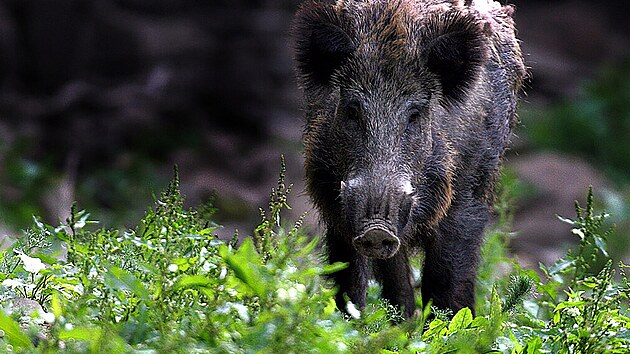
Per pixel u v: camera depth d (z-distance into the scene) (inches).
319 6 429.1
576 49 1840.6
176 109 1448.1
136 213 1144.2
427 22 423.8
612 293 412.5
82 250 372.8
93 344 272.7
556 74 1708.9
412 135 407.8
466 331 352.8
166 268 317.4
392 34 416.2
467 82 431.8
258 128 1497.3
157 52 1536.7
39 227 403.9
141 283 314.8
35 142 1332.4
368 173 392.2
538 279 456.1
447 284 464.4
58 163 1323.8
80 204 1135.6
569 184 1235.2
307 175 437.1
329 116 425.4
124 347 276.4
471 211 467.8
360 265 451.8
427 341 359.9
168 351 277.9
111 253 378.6
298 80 444.5
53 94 1513.3
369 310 452.8
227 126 1508.4
